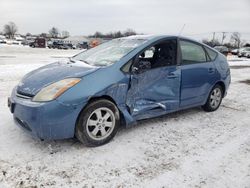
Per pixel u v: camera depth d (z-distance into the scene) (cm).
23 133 400
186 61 474
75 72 365
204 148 383
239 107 603
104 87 358
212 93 542
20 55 2406
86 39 8600
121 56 399
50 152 349
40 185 283
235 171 326
